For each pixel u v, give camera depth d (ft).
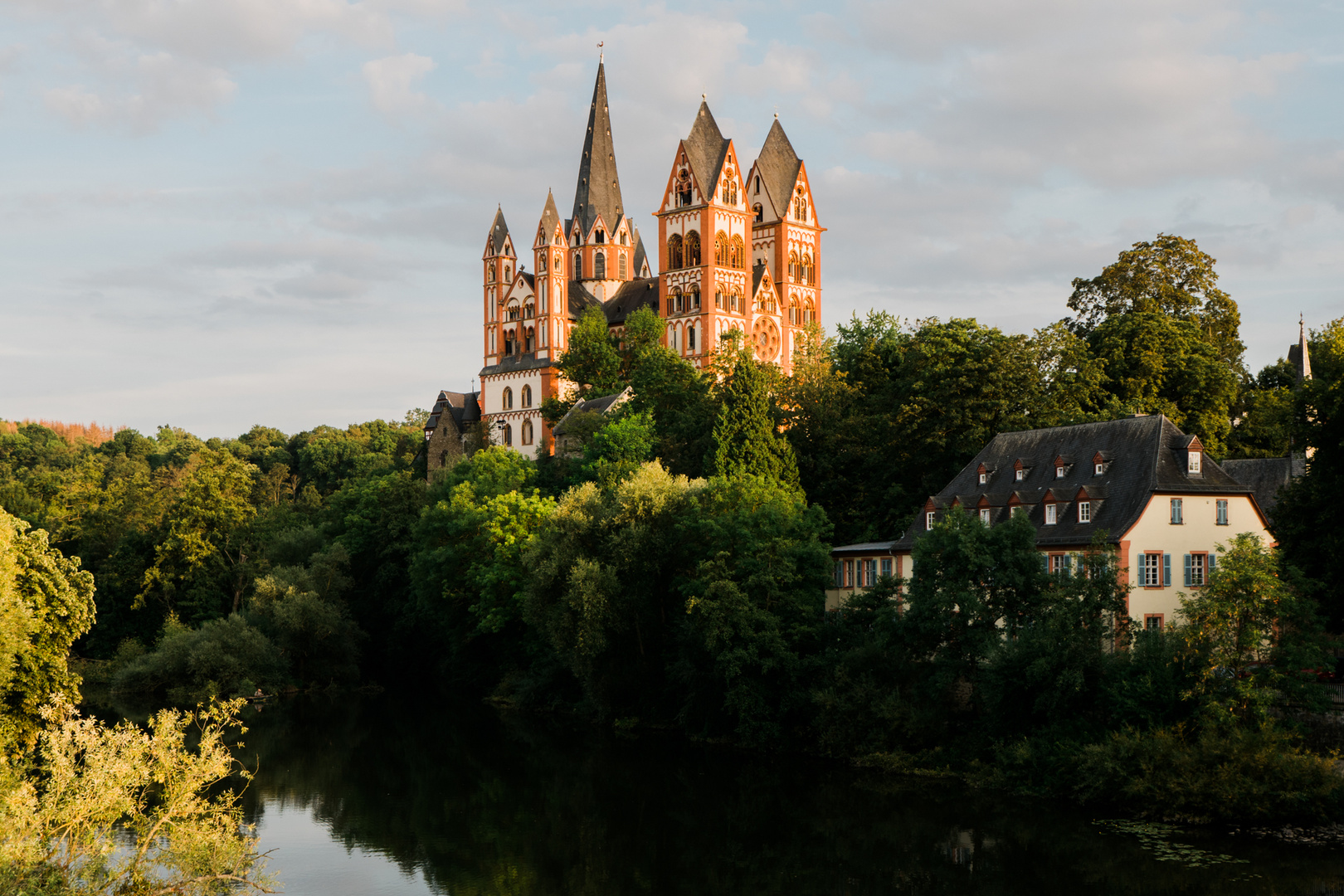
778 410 336.08
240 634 325.42
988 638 194.90
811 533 241.14
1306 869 151.12
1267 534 224.33
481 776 227.40
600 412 410.11
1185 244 360.28
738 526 235.81
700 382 413.59
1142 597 211.41
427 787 218.79
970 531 201.05
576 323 537.24
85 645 382.83
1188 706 175.42
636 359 458.50
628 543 253.03
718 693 244.22
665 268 528.22
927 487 286.05
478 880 164.66
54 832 103.14
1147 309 334.85
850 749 218.38
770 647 223.51
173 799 108.58
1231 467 277.64
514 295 543.39
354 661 355.97
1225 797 163.22
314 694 338.95
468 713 302.25
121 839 140.26
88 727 107.65
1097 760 175.22
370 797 211.41
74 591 194.18
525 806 203.72
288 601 338.34
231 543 385.29
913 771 205.36
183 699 314.76
